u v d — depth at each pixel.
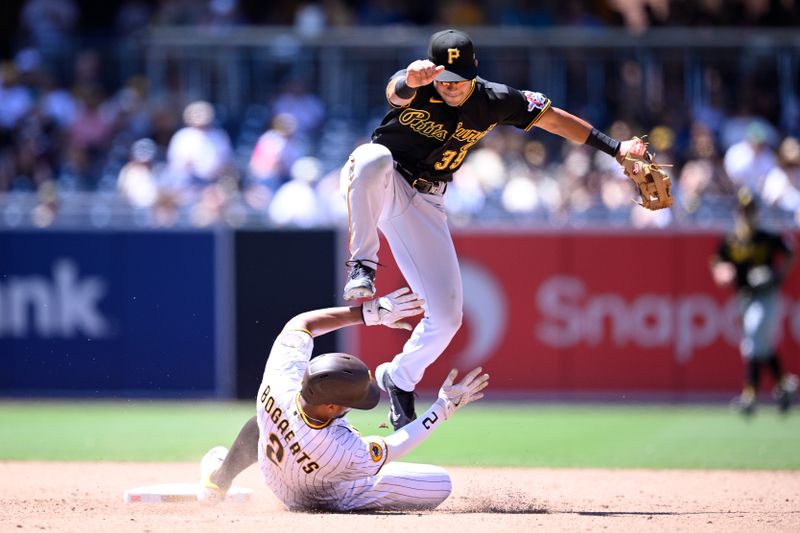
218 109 54.88
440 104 20.06
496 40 53.84
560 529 18.52
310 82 54.78
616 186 48.19
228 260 45.12
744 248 40.03
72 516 20.03
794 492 25.55
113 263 45.50
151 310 45.38
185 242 45.28
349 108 54.59
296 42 54.78
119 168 52.69
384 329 44.44
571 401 45.44
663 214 46.72
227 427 38.31
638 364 45.38
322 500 20.22
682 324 45.38
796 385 40.59
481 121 20.44
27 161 53.34
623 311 45.41
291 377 19.36
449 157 20.80
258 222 47.34
